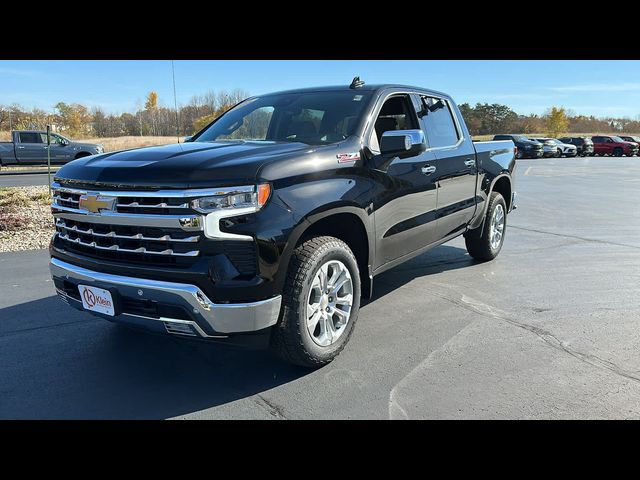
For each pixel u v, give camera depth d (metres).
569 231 8.34
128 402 2.97
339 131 3.77
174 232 2.81
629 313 4.39
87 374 3.33
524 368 3.34
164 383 3.21
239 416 2.81
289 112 4.18
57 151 23.69
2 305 4.67
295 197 3.00
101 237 3.05
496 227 6.21
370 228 3.62
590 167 26.67
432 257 6.49
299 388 3.11
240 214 2.78
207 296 2.75
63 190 3.25
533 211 10.66
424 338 3.87
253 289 2.81
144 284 2.82
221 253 2.77
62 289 3.40
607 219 9.59
